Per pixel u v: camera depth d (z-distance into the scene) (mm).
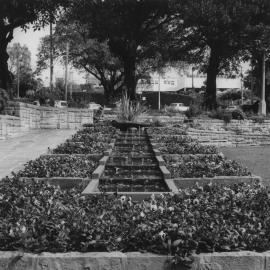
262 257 4672
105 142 14586
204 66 34875
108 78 54188
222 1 26875
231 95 68750
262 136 25328
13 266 4602
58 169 9617
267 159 16281
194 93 62688
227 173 9469
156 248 4742
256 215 5750
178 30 31062
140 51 31781
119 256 4637
